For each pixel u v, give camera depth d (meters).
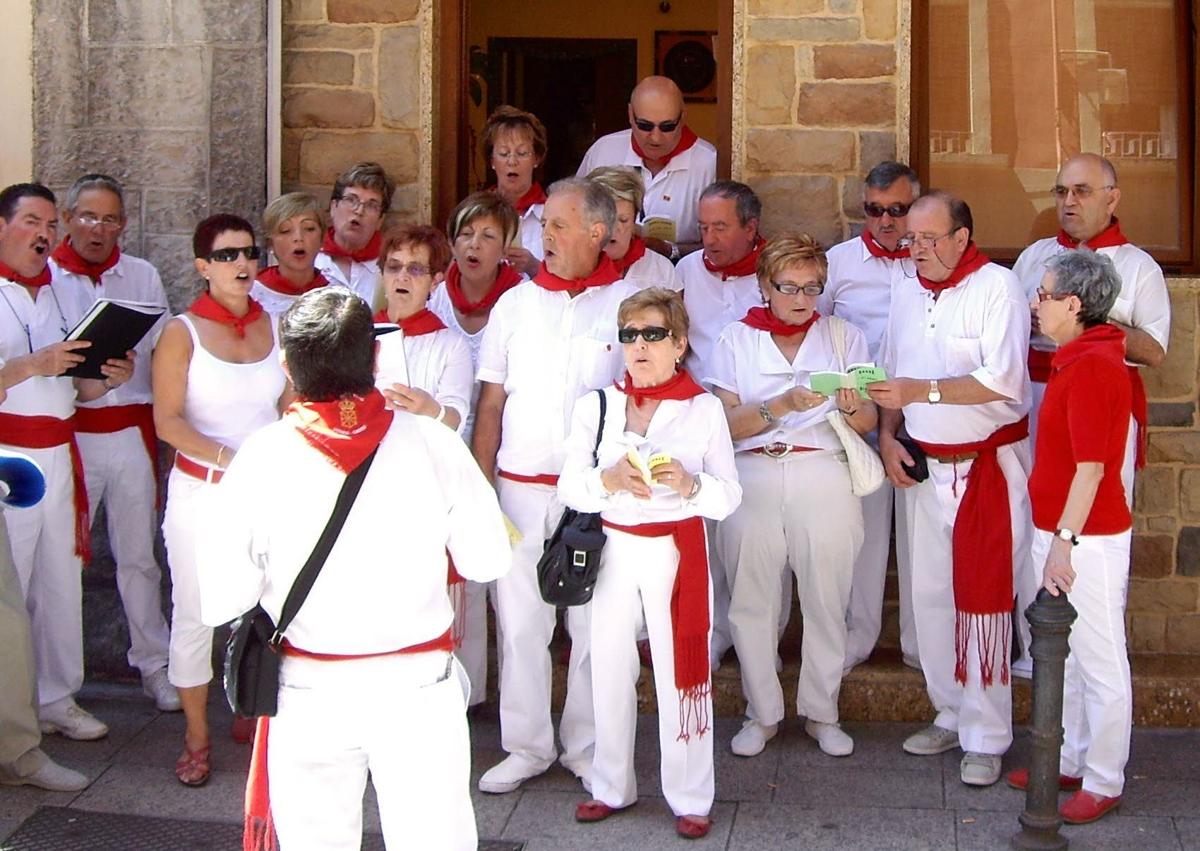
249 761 5.29
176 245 6.07
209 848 4.66
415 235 4.92
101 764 5.28
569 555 4.59
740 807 4.90
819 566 5.09
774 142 5.90
